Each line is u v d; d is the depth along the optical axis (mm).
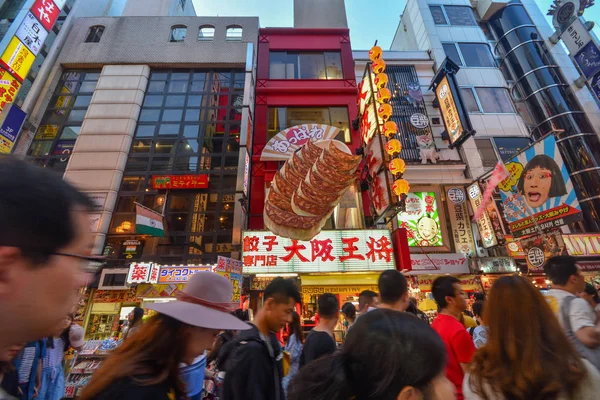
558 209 8883
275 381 1970
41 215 623
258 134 13055
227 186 12164
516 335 1473
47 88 13484
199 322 1410
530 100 16875
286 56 15344
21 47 11031
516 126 14977
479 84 16188
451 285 2873
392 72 16281
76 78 14227
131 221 11250
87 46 14766
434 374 882
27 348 2949
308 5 18062
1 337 600
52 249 637
